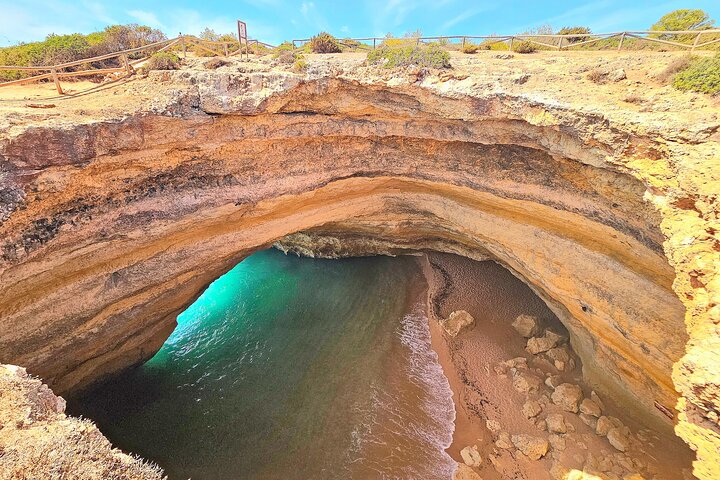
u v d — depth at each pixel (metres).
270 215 15.14
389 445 13.05
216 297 20.88
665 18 16.42
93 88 12.67
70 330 11.20
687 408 6.78
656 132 8.11
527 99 10.38
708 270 6.79
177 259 13.15
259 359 16.66
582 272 11.93
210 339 17.88
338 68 12.60
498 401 14.10
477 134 12.62
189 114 11.09
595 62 12.16
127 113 10.12
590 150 9.72
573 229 12.10
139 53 17.22
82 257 10.65
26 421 5.99
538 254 13.51
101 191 10.36
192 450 12.85
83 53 15.66
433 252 21.95
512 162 12.88
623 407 12.65
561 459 11.75
